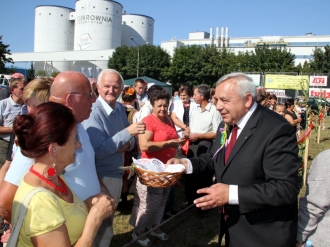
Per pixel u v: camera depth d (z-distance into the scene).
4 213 1.86
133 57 41.91
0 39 35.78
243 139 2.02
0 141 4.25
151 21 65.38
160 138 3.51
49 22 57.94
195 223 4.37
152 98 3.56
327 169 1.85
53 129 1.41
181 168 2.43
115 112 2.96
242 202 1.88
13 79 4.34
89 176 2.12
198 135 4.48
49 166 1.46
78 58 50.75
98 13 55.16
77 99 2.13
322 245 1.95
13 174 1.84
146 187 3.38
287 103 8.17
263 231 1.97
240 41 69.75
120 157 2.96
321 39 65.38
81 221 1.59
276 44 58.03
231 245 2.15
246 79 2.04
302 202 2.02
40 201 1.34
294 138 1.98
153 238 3.88
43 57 53.28
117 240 3.76
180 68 38.31
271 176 1.91
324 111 13.66
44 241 1.30
